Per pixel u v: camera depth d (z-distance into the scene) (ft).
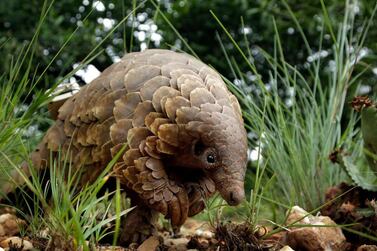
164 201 3.06
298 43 8.76
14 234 3.29
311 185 3.89
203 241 3.41
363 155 4.11
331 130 4.06
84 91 3.27
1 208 3.61
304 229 3.18
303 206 3.85
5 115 3.54
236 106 3.19
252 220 3.24
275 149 3.97
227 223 3.19
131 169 3.05
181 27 9.25
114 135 3.08
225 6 9.13
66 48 7.73
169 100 3.05
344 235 3.47
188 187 3.16
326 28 8.02
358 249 3.19
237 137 3.04
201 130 3.01
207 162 3.02
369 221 3.43
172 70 3.13
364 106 3.39
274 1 8.59
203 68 3.20
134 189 3.07
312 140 4.01
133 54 3.30
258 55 8.92
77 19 8.61
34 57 7.02
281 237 3.31
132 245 3.23
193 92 3.06
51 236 2.93
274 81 4.18
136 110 3.08
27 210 3.52
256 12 8.73
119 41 7.79
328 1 8.12
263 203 4.20
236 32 9.21
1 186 3.49
